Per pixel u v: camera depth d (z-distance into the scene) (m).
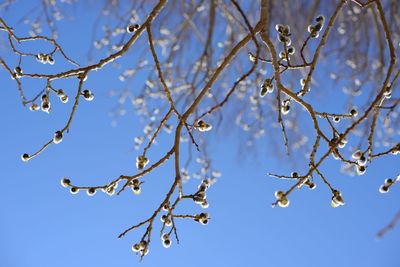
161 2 2.89
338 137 2.83
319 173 2.66
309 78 2.86
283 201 2.58
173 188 2.66
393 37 6.13
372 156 2.74
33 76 2.92
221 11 5.96
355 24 6.07
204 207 2.70
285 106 3.00
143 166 2.76
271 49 2.79
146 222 2.63
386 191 2.83
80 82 2.81
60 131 2.80
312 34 2.93
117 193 2.65
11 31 3.00
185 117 2.73
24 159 2.79
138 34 2.85
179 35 5.80
